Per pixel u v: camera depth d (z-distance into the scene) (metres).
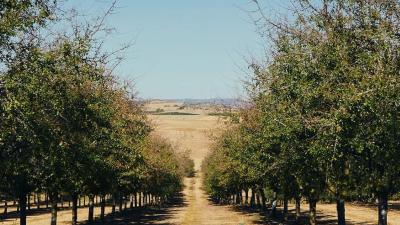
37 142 14.75
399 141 13.45
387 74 11.74
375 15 12.25
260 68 21.27
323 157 15.21
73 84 16.45
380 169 15.45
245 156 30.77
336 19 13.46
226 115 34.59
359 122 12.85
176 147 107.06
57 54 14.88
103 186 30.56
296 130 16.70
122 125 29.73
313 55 14.23
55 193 27.59
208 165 91.00
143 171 39.66
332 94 13.20
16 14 12.62
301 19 14.66
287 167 22.17
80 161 19.94
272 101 18.47
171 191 89.88
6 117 13.12
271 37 16.50
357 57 12.77
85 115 18.34
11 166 15.73
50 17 13.63
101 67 17.39
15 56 13.23
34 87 13.41
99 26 16.03
